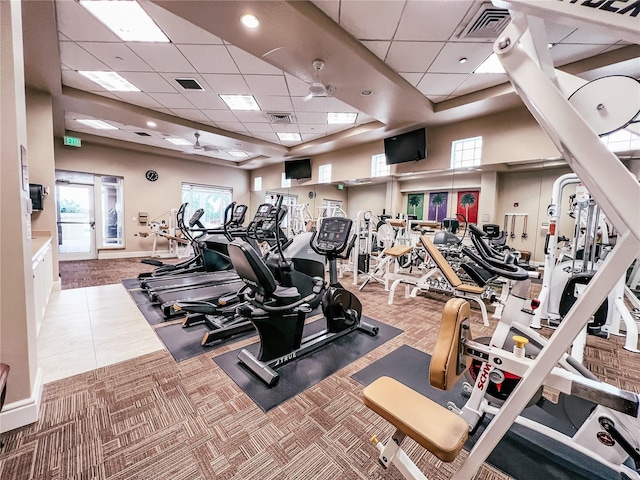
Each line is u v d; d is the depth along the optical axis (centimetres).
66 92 414
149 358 227
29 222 166
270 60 307
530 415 169
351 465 133
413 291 429
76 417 158
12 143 143
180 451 138
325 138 650
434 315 346
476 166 477
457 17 261
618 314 292
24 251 150
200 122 565
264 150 722
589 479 127
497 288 491
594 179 63
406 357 236
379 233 584
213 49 316
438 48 309
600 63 315
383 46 307
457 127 499
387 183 616
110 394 180
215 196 923
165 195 822
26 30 267
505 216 466
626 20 54
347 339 269
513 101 412
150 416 161
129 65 350
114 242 756
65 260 689
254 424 157
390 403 109
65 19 266
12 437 142
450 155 508
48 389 184
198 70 362
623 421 115
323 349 247
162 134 629
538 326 302
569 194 410
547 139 411
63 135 602
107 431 149
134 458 133
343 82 355
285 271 263
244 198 988
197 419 159
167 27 278
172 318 313
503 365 93
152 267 618
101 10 254
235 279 431
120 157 742
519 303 156
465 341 101
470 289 327
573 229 410
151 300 365
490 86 398
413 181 578
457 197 515
